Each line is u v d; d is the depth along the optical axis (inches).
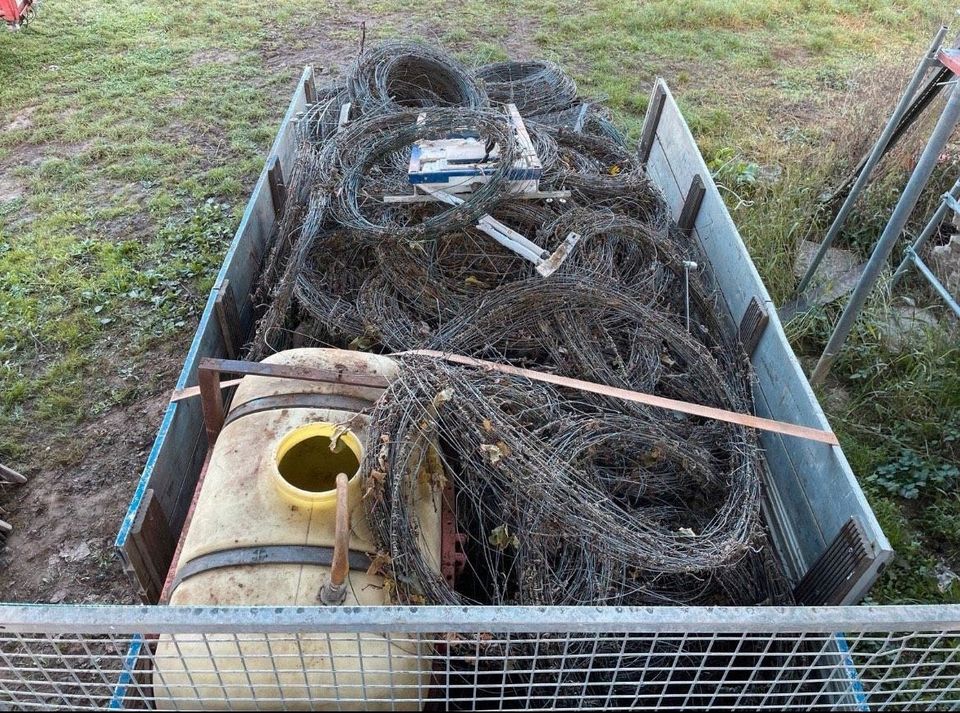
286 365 92.7
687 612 57.8
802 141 246.7
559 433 98.8
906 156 200.7
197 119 258.4
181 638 71.6
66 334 171.6
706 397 117.5
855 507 91.0
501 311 120.3
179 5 348.8
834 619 58.3
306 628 54.8
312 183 146.8
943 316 173.3
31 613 53.5
